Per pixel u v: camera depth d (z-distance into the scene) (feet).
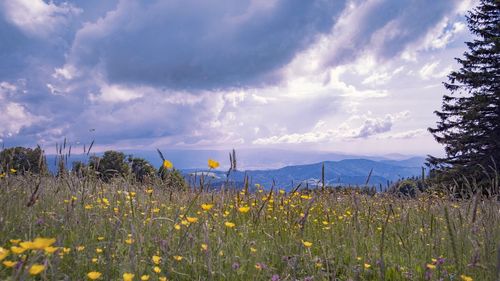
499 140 69.10
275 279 10.84
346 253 13.80
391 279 12.42
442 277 11.99
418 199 20.66
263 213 16.67
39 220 13.10
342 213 20.17
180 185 18.01
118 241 12.62
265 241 14.46
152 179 17.61
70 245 11.58
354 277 11.61
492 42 75.00
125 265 9.86
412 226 16.80
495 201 14.65
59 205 15.15
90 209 15.08
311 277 11.30
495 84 76.28
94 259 10.61
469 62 80.12
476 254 11.27
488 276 10.64
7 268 9.54
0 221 11.37
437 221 16.38
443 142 78.89
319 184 17.26
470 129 74.95
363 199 21.20
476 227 13.30
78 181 16.30
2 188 14.40
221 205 14.92
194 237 11.96
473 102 76.28
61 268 10.38
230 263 11.19
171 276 10.93
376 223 17.85
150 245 12.18
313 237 15.79
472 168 66.54
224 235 13.39
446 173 69.26
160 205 16.76
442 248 14.17
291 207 17.98
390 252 14.49
